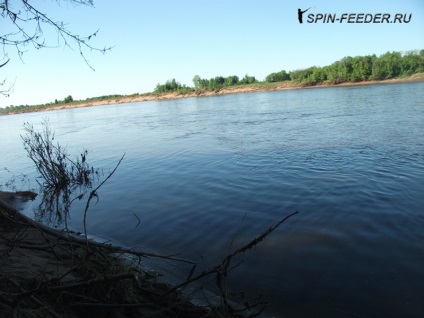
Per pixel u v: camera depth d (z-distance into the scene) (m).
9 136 32.31
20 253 4.93
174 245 6.46
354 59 73.31
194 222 7.41
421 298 4.38
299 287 4.78
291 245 5.97
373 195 8.00
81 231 7.57
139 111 56.12
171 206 8.56
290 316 4.22
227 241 6.41
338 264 5.28
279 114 28.84
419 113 20.84
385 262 5.23
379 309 4.25
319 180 9.45
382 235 6.07
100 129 31.41
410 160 10.83
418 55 67.38
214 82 104.44
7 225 6.45
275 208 7.74
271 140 16.55
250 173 10.84
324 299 4.49
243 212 7.69
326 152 12.88
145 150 17.34
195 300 4.57
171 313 4.04
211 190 9.51
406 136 14.59
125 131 27.47
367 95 40.28
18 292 3.43
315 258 5.49
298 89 77.06
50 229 4.33
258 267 5.37
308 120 23.05
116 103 116.25
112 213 8.57
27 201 10.66
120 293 4.00
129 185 11.08
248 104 46.47
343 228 6.44
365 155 11.92
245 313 4.23
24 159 18.59
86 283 3.39
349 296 4.52
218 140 18.06
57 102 128.25
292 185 9.23
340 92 50.75
